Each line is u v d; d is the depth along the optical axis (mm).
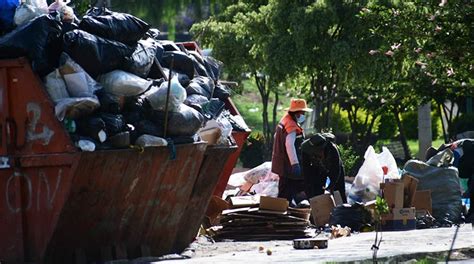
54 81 27766
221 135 33062
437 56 36469
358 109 91250
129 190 29344
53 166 27719
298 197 44094
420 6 37562
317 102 73812
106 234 29453
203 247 34000
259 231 36875
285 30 70375
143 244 30656
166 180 30297
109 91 28531
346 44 67125
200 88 32719
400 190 39781
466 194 49844
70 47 27891
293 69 69312
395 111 82438
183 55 32812
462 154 45375
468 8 35031
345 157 60500
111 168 28422
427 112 71688
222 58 78625
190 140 30250
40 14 28719
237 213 36781
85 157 27547
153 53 30484
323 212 40906
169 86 28766
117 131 28234
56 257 28547
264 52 70125
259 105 121812
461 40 35594
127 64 29078
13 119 27984
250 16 72500
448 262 27078
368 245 32156
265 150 77938
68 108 27422
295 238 37000
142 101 29406
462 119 84188
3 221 28469
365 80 68125
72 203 28047
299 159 44219
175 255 31125
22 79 27828
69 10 29000
